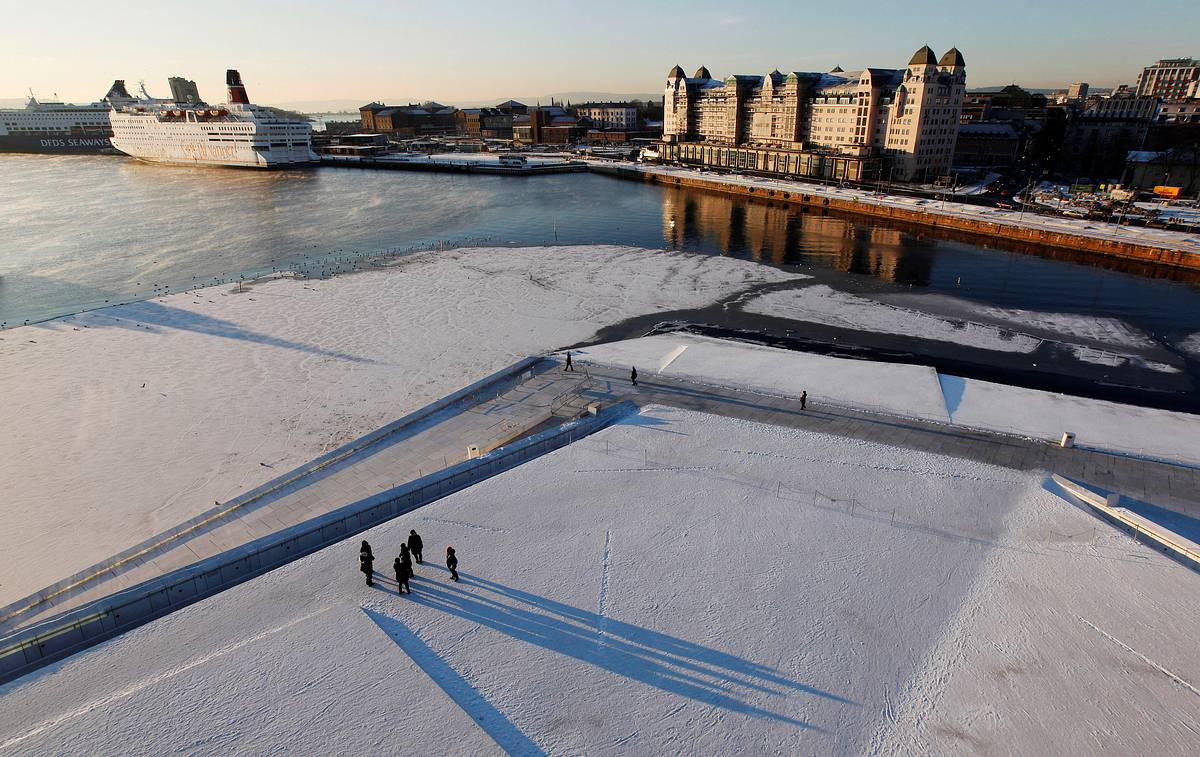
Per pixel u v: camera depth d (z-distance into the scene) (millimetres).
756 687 19594
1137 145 186000
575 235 117375
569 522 28203
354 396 51688
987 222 114812
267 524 31875
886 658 20812
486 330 66812
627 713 18516
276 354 60156
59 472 41156
